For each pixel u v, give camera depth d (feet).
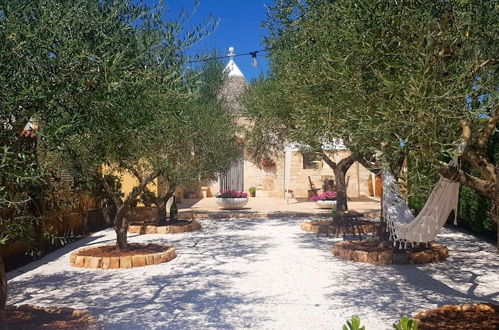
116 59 12.46
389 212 30.09
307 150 39.01
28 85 11.64
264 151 54.65
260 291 24.86
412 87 11.22
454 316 18.24
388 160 16.49
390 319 19.70
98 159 18.53
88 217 49.80
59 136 12.08
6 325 15.98
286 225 53.88
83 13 14.03
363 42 13.08
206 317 20.52
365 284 25.88
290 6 24.61
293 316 20.45
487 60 13.12
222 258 34.47
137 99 14.62
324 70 16.26
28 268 31.50
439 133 12.90
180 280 27.61
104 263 31.22
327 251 36.60
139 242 42.24
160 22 16.51
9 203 11.91
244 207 72.54
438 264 30.86
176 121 22.65
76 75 12.26
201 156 43.16
